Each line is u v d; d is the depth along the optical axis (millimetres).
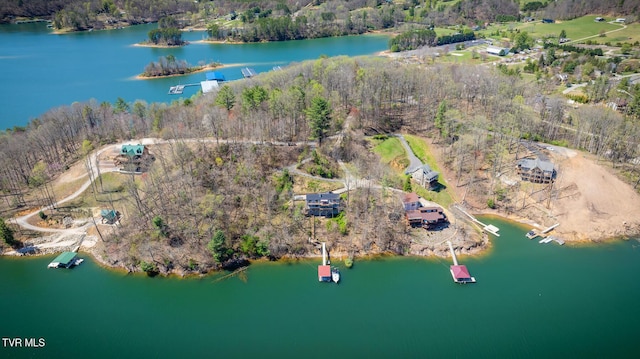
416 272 139500
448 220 160000
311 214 157375
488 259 144625
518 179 176875
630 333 118125
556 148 192500
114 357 112375
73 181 178250
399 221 156250
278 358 111625
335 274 136125
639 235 154500
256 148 182375
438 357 111688
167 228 148500
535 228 158625
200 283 135625
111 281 136875
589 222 158000
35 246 150750
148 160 181250
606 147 186625
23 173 177750
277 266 141875
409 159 190875
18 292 133250
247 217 154875
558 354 112438
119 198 169625
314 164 178125
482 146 190625
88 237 154250
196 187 164875
